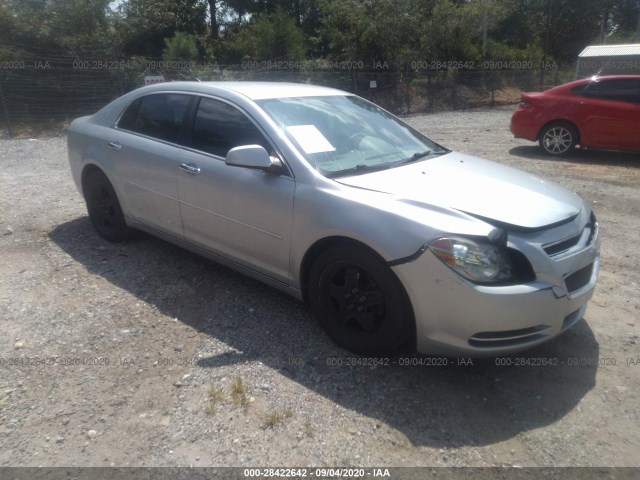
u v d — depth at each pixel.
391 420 2.76
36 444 2.57
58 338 3.46
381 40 22.72
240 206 3.63
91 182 5.00
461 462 2.51
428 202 3.02
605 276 4.54
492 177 3.57
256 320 3.69
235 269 3.96
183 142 4.11
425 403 2.90
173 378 3.06
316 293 3.36
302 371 3.13
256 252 3.65
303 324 3.65
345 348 3.32
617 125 8.96
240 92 3.91
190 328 3.59
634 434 2.71
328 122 3.91
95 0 17.95
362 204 3.07
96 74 17.44
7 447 2.55
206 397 2.90
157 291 4.10
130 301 3.95
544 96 9.63
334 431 2.67
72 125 5.24
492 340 2.85
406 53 23.45
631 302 4.07
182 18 27.64
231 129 3.82
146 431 2.66
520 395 3.00
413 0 23.42
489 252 2.80
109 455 2.51
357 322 3.25
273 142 3.54
